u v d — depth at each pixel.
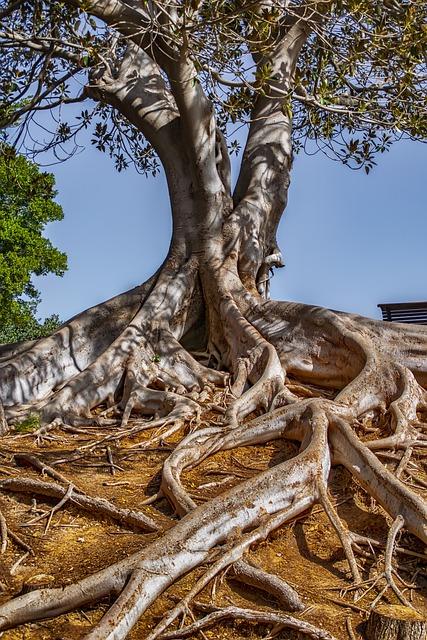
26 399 11.30
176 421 9.79
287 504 6.75
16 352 13.01
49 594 5.53
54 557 6.50
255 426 8.58
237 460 8.31
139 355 11.47
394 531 6.57
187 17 10.09
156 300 12.21
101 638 5.13
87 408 10.82
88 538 6.85
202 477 7.95
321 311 11.27
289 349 11.30
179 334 12.43
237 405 9.74
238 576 5.96
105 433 10.09
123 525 7.06
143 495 7.75
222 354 11.98
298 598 5.74
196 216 12.79
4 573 6.21
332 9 11.34
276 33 13.05
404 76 11.73
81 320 12.33
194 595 5.64
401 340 11.05
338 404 8.88
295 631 5.32
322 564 6.59
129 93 12.99
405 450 8.47
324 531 6.99
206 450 8.29
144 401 10.79
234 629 5.44
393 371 9.76
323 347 11.03
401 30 11.21
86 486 7.80
